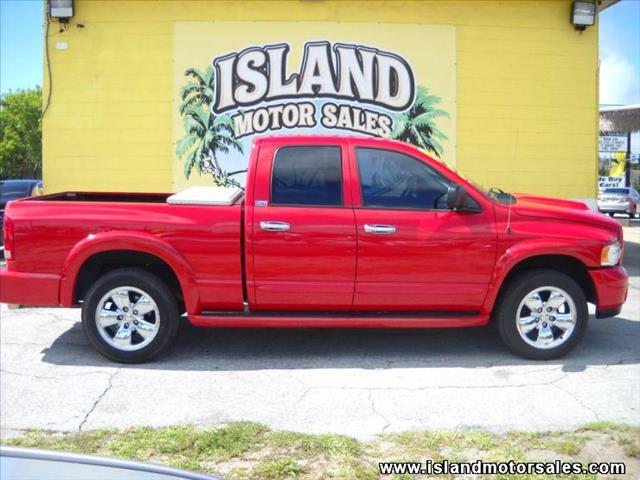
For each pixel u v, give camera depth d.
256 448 3.91
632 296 8.59
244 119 10.26
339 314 5.64
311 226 5.46
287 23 10.19
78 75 10.09
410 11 10.25
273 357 5.84
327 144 5.64
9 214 5.55
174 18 10.10
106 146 10.15
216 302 5.57
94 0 10.03
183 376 5.32
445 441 4.04
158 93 10.15
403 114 10.34
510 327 5.68
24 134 47.31
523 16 10.33
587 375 5.33
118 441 4.01
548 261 5.86
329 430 4.27
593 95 10.46
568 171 10.49
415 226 5.50
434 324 5.59
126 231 5.47
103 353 5.60
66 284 5.51
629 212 28.98
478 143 10.41
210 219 5.50
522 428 4.28
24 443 4.00
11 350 6.05
